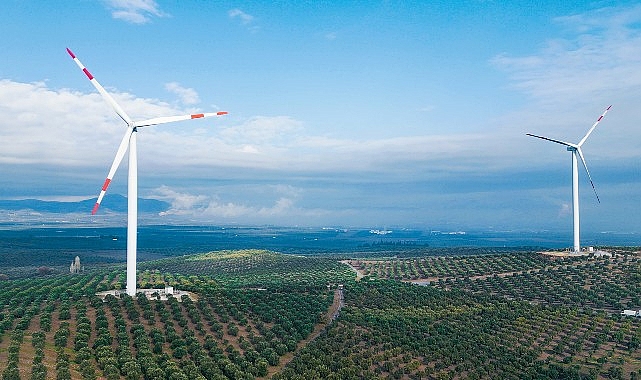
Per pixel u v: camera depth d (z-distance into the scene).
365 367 93.50
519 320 128.38
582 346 113.62
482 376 94.31
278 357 95.81
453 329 119.00
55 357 85.06
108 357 86.38
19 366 76.94
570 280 171.38
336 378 85.81
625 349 113.69
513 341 114.44
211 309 124.94
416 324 121.31
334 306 137.75
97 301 123.12
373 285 167.12
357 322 120.12
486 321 126.94
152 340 99.94
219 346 100.00
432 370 94.31
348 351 99.38
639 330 122.44
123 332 98.94
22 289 167.12
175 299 126.81
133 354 92.12
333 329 111.94
